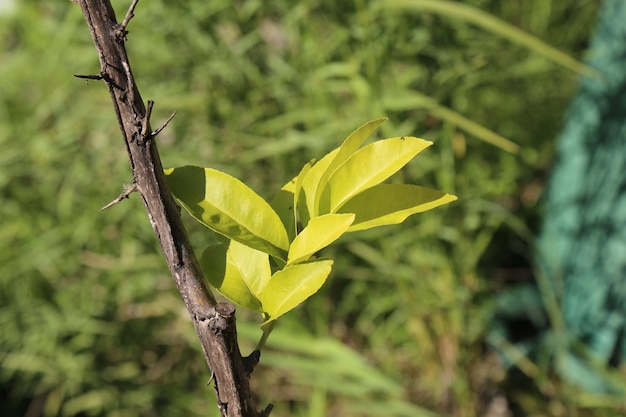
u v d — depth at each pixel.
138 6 1.05
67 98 1.14
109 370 1.15
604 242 1.07
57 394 1.16
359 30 0.95
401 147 0.46
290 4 1.02
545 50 0.84
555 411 1.10
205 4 1.04
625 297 1.06
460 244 1.05
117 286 1.14
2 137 1.12
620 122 1.04
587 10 1.27
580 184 1.12
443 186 1.01
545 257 1.18
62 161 1.12
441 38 1.00
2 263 1.13
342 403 1.13
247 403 0.44
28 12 1.16
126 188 0.44
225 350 0.43
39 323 1.13
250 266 0.46
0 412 1.18
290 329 1.07
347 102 1.08
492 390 1.12
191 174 0.46
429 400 1.10
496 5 1.09
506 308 1.18
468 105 1.06
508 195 1.22
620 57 1.04
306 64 1.02
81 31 1.10
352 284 1.15
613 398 1.06
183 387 1.16
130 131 0.43
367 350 1.18
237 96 1.08
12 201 1.14
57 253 1.11
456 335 1.06
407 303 1.07
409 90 0.97
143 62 1.08
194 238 1.07
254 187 1.08
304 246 0.45
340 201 0.46
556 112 1.26
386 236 1.03
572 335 1.14
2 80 1.16
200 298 0.43
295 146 1.00
